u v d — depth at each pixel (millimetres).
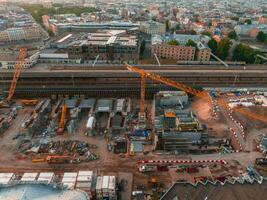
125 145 134750
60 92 185250
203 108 170250
